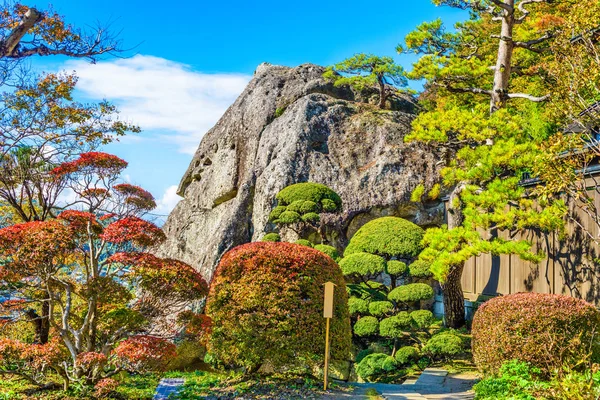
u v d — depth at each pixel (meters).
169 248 26.52
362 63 23.80
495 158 11.66
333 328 8.91
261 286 8.63
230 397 8.10
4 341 7.80
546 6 15.77
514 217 11.64
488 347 8.35
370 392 8.59
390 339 13.27
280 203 18.34
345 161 20.58
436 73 15.26
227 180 24.14
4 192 13.38
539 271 12.73
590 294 10.97
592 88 9.51
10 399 7.68
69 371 8.72
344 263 14.05
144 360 7.79
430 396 8.46
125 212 10.08
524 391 6.99
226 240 20.28
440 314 16.50
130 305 9.41
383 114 22.33
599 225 9.84
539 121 15.04
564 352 7.87
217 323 8.73
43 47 10.30
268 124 23.67
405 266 14.03
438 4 15.09
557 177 9.65
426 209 19.09
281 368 9.23
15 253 7.99
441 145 14.34
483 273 15.16
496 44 17.95
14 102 13.55
